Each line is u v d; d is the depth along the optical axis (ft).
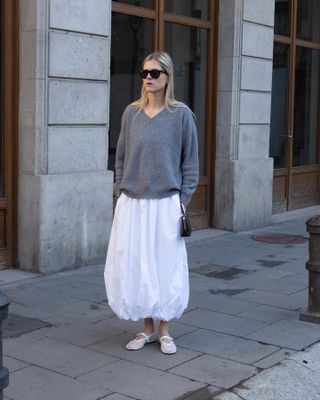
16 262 23.07
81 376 14.38
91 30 23.39
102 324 17.90
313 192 41.24
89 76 23.47
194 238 30.01
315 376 14.97
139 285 15.19
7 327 17.47
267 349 16.31
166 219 15.15
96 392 13.58
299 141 39.70
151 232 15.10
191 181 15.40
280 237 31.32
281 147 37.76
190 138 15.29
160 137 15.07
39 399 13.21
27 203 22.50
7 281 21.65
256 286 22.40
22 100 22.40
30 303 19.67
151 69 15.11
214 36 31.58
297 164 39.60
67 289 21.21
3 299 8.99
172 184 15.12
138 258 15.21
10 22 22.25
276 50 36.63
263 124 33.35
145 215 15.15
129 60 27.66
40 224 22.17
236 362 15.38
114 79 26.96
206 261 26.07
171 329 17.65
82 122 23.36
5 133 22.57
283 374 14.82
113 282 15.46
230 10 31.01
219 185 31.96
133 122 15.43
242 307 19.88
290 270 24.85
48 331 17.24
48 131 22.26
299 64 39.06
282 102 37.55
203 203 32.01
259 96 32.86
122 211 15.43
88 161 23.72
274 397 13.74
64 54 22.54
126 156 15.56
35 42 21.80
